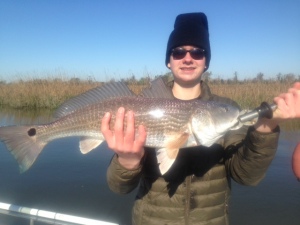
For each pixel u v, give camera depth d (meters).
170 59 0.96
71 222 1.01
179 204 0.79
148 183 0.82
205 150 0.83
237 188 2.24
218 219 0.80
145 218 0.81
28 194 2.16
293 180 2.33
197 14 0.96
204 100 0.87
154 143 0.83
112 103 0.87
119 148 0.76
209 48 0.96
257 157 0.75
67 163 2.83
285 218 1.78
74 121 0.91
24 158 0.92
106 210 1.97
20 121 5.12
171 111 0.84
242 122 0.77
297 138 3.47
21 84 7.95
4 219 1.40
